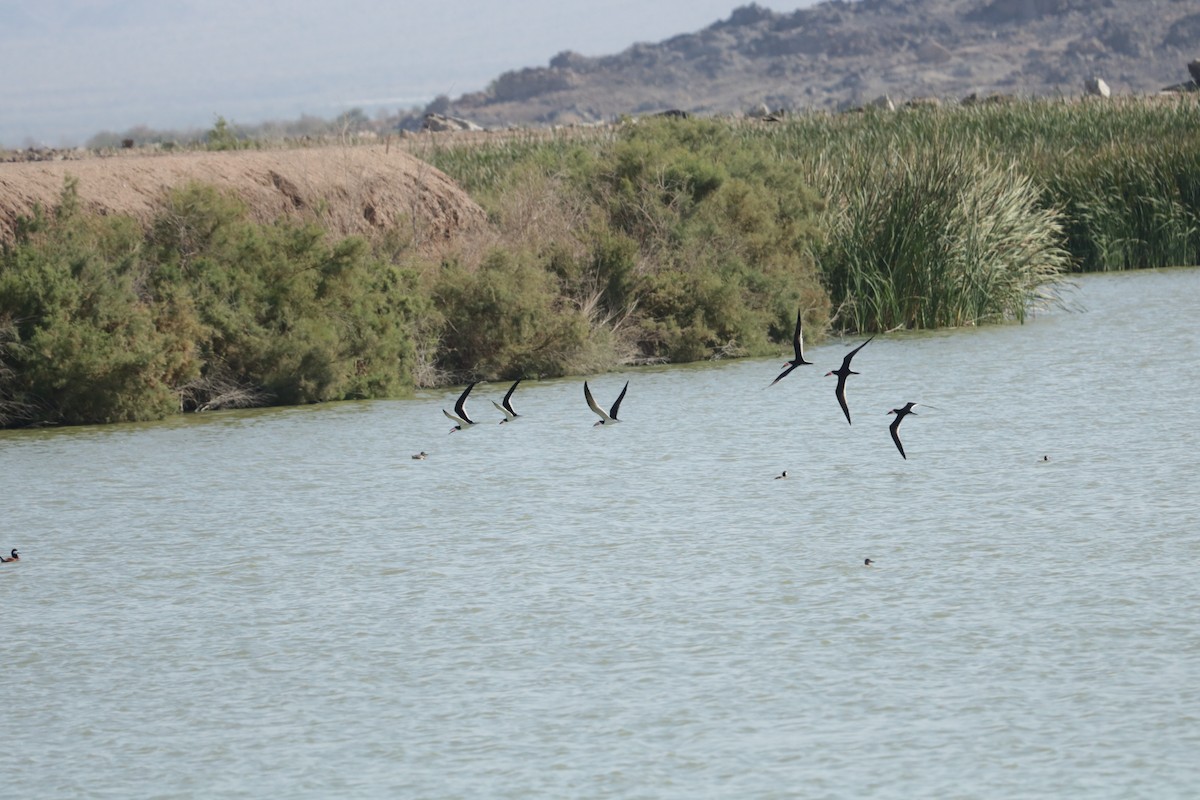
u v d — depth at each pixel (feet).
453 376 90.48
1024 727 32.76
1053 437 65.21
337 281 85.20
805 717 33.83
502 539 50.98
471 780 31.14
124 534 53.47
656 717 34.14
